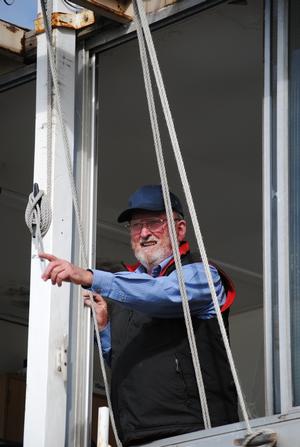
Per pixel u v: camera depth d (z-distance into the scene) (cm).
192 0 711
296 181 633
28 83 816
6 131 885
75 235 730
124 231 967
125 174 928
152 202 707
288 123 641
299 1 654
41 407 693
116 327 704
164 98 611
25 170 918
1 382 997
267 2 661
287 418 593
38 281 714
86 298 692
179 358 671
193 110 856
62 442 692
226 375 676
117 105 845
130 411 672
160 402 666
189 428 657
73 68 749
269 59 655
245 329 1061
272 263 630
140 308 666
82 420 704
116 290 659
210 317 679
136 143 890
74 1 720
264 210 639
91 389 711
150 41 616
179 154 607
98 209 959
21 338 1030
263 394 1035
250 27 752
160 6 725
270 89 652
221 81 821
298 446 584
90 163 744
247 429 595
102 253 1006
